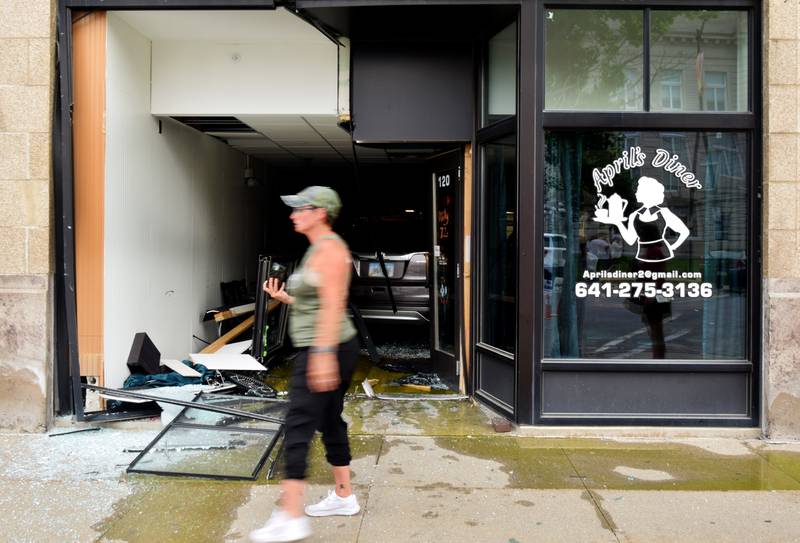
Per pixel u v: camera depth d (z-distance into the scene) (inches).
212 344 280.5
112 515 145.2
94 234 207.5
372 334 382.9
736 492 158.1
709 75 201.8
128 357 223.9
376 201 422.9
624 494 156.8
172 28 226.2
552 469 172.2
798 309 193.2
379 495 155.7
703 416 199.6
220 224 319.9
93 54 206.4
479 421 210.8
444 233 259.9
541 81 197.9
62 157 199.0
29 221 198.1
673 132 200.4
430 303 272.1
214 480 164.1
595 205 200.7
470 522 142.2
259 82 241.3
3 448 186.7
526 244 197.8
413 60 228.7
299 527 123.3
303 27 224.8
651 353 201.6
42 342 197.9
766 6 194.2
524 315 198.5
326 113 240.2
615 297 201.3
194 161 284.0
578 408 200.2
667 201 201.0
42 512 146.6
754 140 198.2
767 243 194.7
